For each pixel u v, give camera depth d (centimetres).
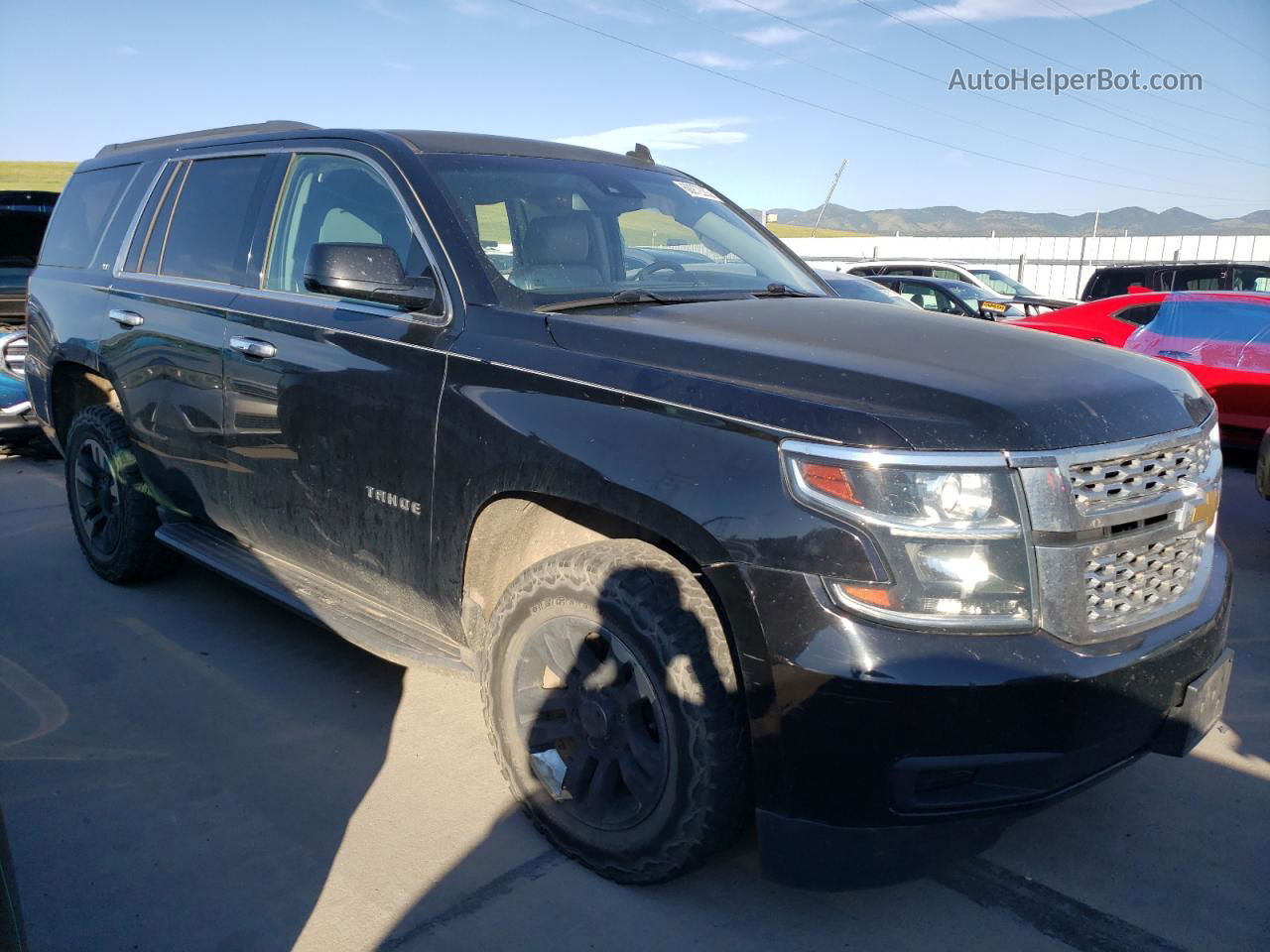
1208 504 267
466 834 293
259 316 363
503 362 282
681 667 241
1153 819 306
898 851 228
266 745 342
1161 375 278
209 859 278
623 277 342
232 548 412
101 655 411
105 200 493
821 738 223
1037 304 1432
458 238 313
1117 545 235
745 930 253
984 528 219
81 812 299
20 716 359
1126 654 232
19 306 807
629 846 262
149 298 423
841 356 255
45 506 639
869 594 219
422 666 312
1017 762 221
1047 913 262
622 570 255
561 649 274
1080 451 228
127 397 436
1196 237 3353
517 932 251
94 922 250
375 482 318
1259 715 373
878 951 246
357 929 250
